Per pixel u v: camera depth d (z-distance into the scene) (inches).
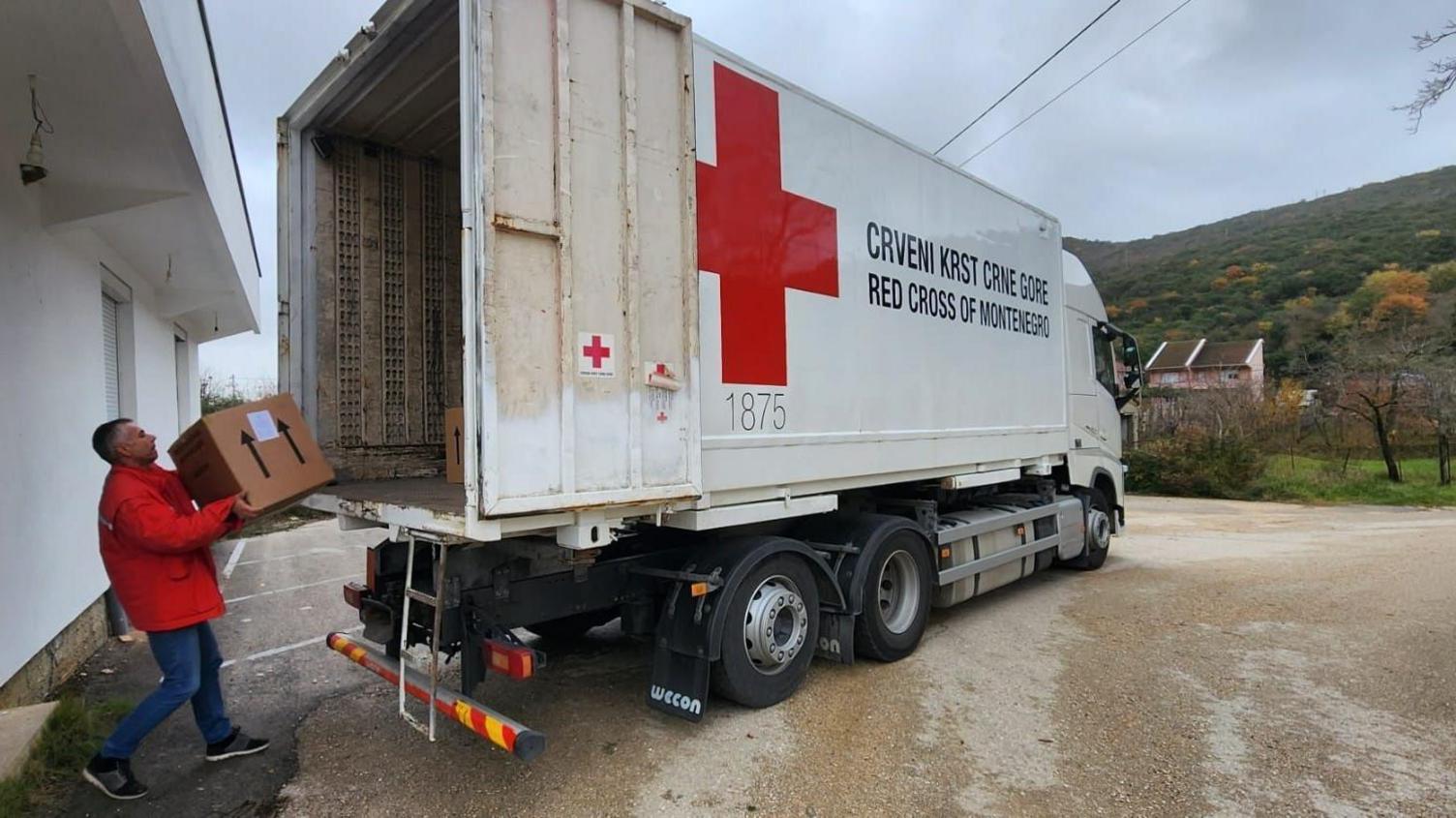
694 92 145.3
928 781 135.8
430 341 196.1
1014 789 132.9
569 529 125.9
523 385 114.1
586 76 125.0
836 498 181.0
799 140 172.1
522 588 150.9
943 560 223.1
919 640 210.2
